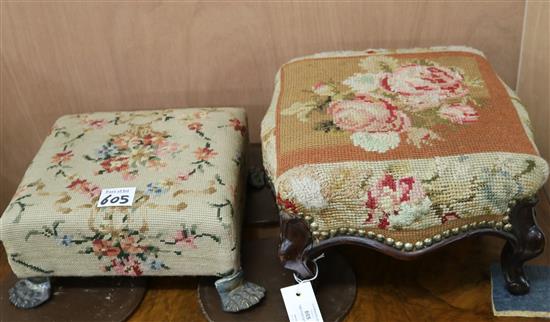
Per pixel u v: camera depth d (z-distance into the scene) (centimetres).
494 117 83
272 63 115
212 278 96
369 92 90
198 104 121
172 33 111
